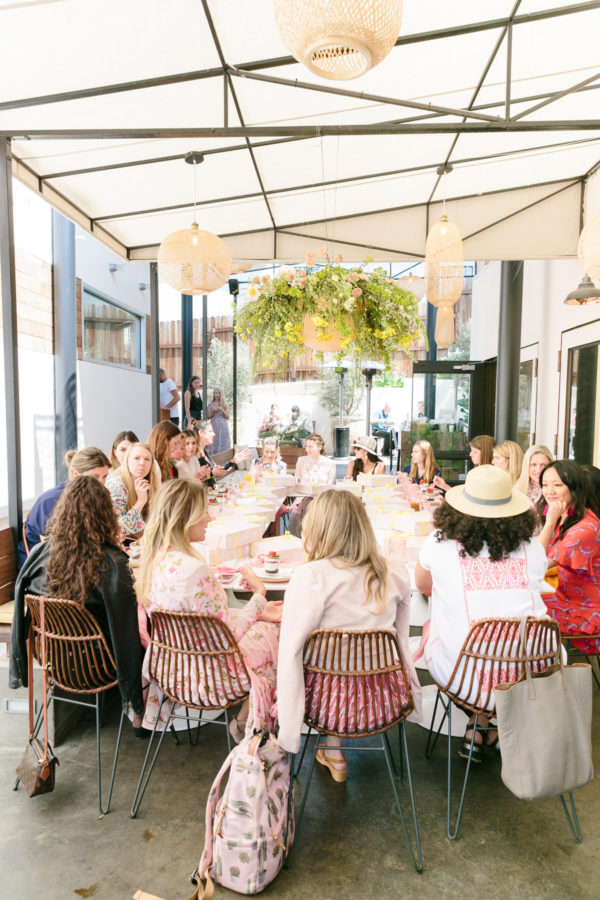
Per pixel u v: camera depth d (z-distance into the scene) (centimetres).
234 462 732
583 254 318
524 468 421
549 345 674
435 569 216
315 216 568
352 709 191
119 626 215
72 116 338
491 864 192
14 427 336
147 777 218
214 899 178
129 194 446
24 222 591
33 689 247
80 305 684
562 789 183
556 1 295
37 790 212
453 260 375
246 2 257
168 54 290
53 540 220
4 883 183
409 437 822
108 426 768
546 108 419
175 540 216
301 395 1310
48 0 242
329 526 197
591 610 276
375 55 157
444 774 243
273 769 183
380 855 196
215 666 209
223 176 439
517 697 182
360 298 392
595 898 178
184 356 1105
